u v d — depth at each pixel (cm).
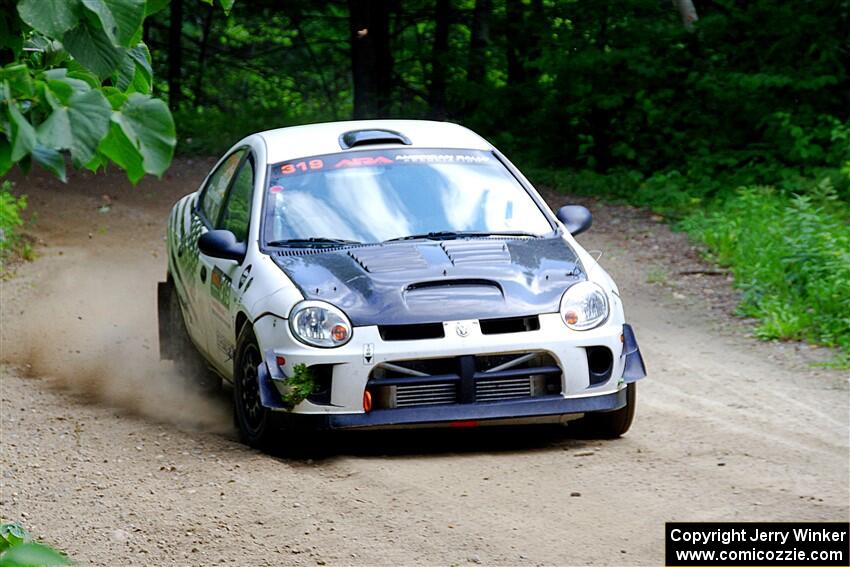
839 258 2858
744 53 5238
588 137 5603
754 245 3450
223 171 2214
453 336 1650
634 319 2861
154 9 587
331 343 1634
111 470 1650
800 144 4716
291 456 1723
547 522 1388
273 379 1653
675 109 5325
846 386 2145
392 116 7031
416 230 1880
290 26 8038
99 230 4191
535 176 5372
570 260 1814
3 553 660
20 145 525
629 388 1772
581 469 1619
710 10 5759
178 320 2292
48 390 2248
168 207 4681
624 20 5428
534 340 1670
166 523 1400
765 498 1467
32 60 653
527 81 5938
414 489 1527
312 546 1315
